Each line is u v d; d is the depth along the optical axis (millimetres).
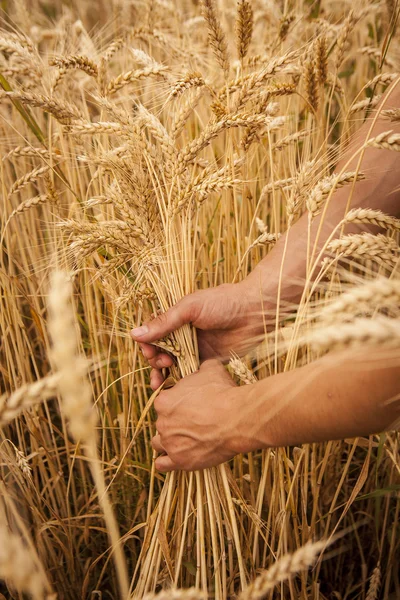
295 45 1105
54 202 833
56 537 797
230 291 741
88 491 958
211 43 763
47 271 942
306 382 548
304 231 761
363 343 434
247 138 759
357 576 907
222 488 728
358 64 1281
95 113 1146
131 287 721
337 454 864
